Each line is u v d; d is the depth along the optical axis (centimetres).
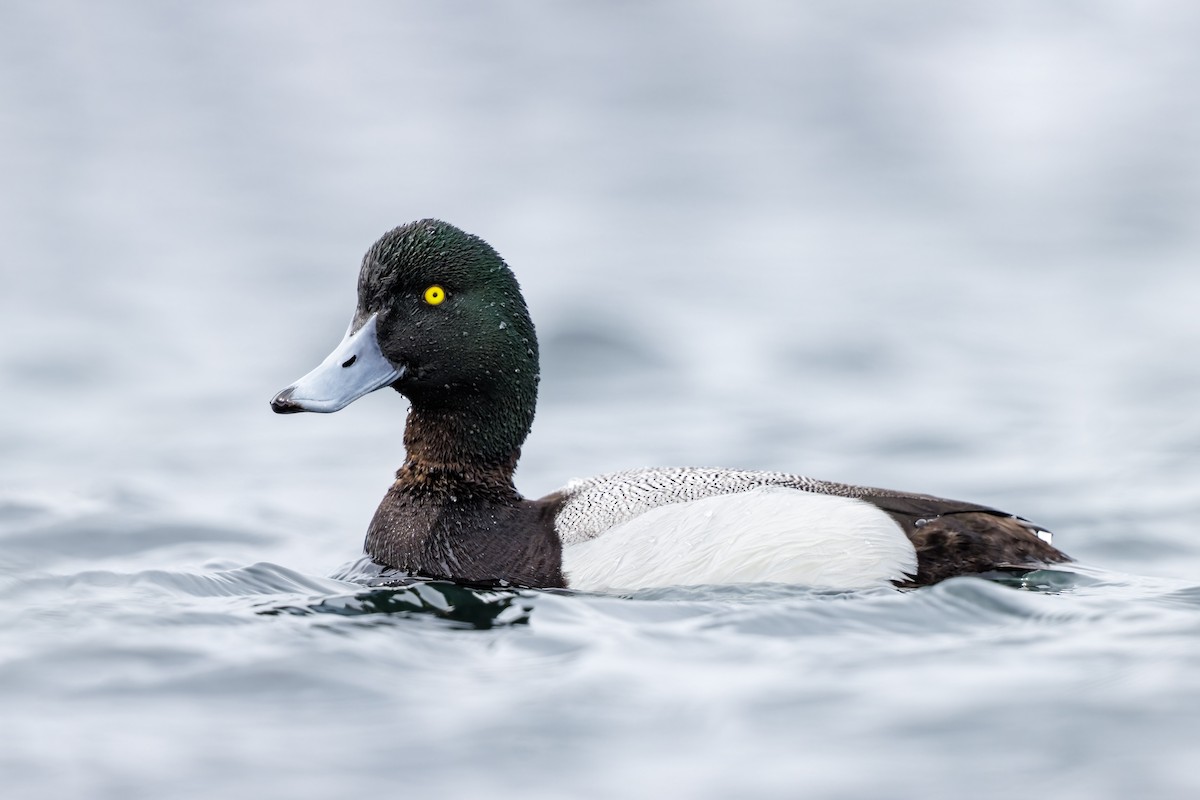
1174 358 1816
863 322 2041
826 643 798
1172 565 1073
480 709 717
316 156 3331
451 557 971
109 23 4353
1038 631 812
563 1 4822
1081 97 3850
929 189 3055
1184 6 4681
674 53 4338
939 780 638
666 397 1708
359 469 1468
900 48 4350
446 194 2995
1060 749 661
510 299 1014
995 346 1914
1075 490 1312
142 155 3297
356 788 639
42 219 2773
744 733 685
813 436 1532
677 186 3116
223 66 4088
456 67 4200
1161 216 2752
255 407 1720
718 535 908
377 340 993
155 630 836
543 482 1380
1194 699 707
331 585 970
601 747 675
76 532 1186
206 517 1259
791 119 3744
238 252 2561
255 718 710
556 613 859
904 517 922
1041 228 2686
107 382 1814
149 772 654
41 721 707
